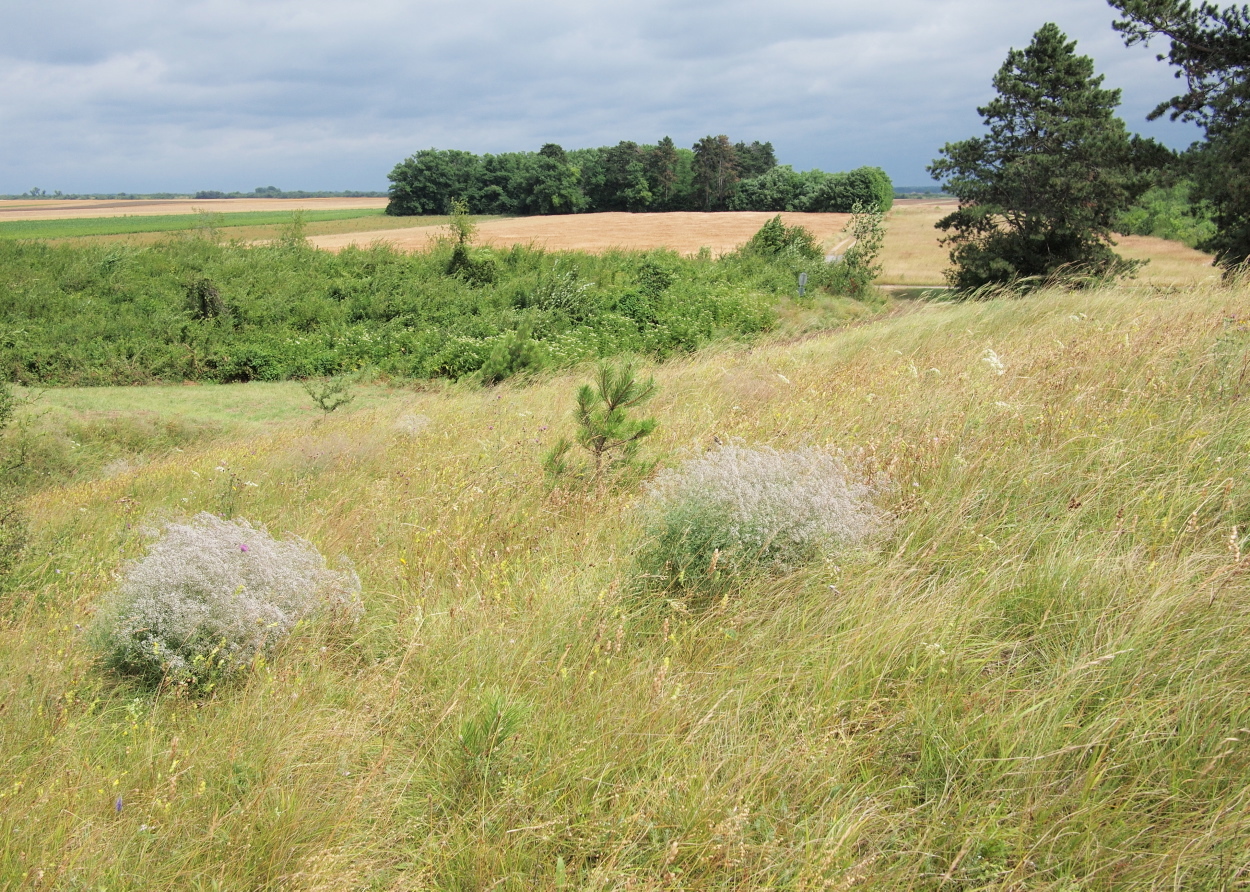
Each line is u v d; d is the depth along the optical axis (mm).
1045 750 2230
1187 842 1916
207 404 17828
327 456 7438
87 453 12977
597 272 30516
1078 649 2611
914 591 3053
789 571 3318
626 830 2145
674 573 3475
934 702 2461
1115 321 6934
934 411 4875
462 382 17500
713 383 8195
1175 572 2795
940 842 2066
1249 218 22359
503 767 2402
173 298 26688
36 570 4613
